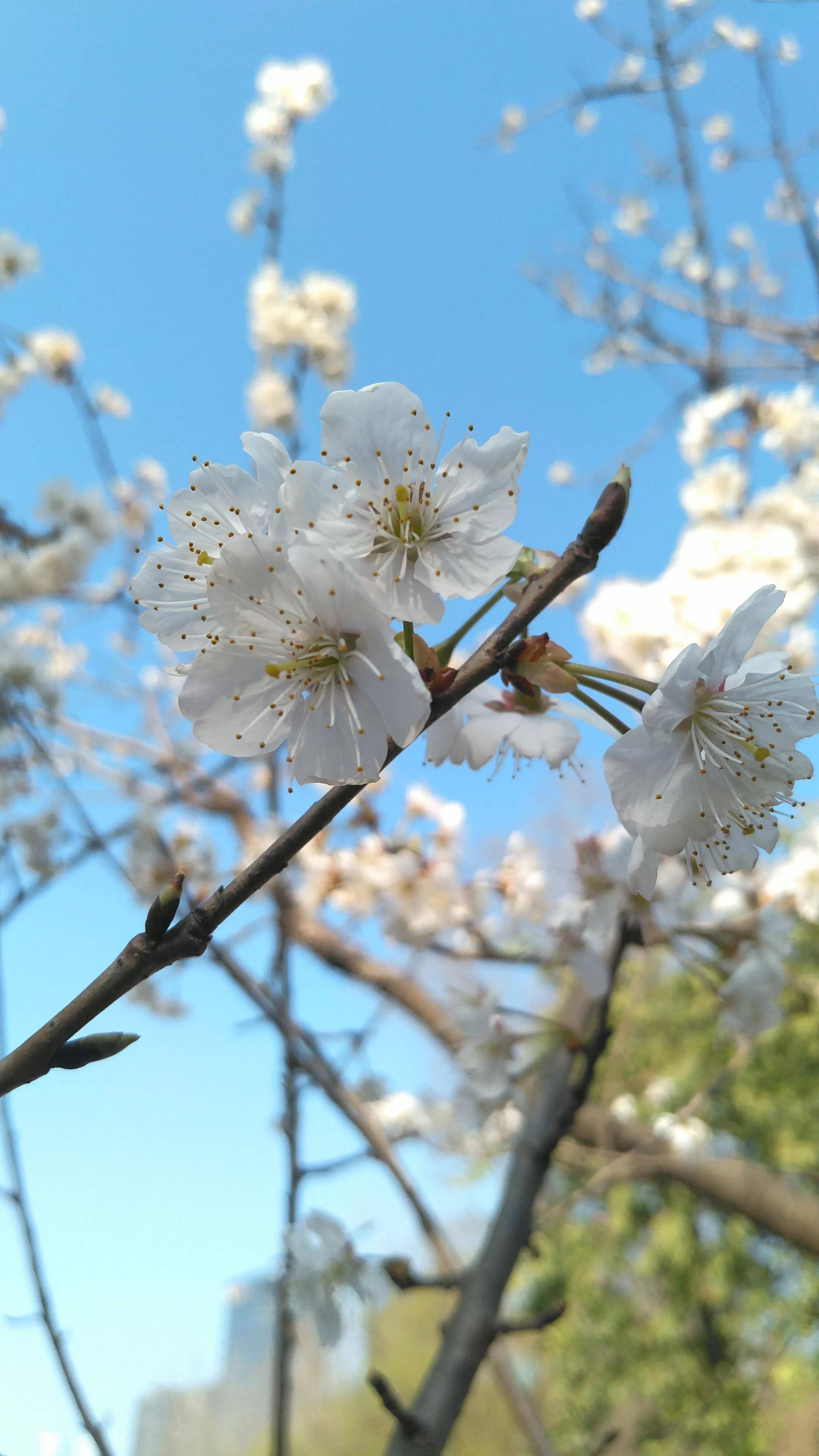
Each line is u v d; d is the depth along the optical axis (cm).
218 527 11
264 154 51
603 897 20
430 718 9
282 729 10
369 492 11
